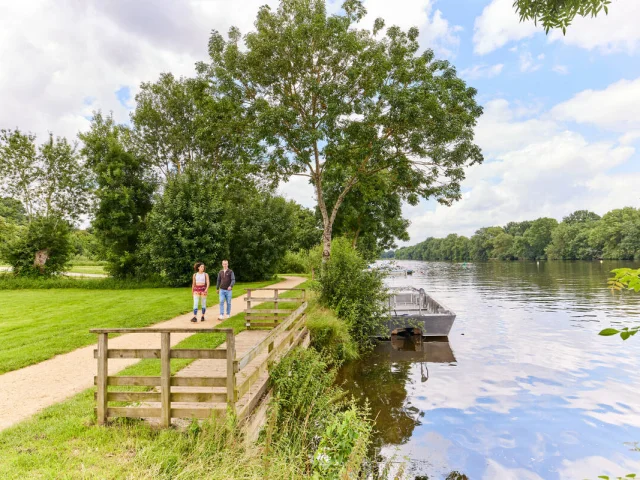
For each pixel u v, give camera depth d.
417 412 8.97
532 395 9.99
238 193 24.56
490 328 18.81
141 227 28.31
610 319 20.11
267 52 17.39
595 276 49.56
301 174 19.69
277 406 6.09
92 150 27.95
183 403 5.60
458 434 7.88
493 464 6.75
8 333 10.87
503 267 87.88
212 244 25.33
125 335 10.82
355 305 14.94
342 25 17.03
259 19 18.11
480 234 145.50
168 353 5.19
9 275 26.64
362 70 17.28
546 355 13.80
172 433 4.95
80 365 7.98
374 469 6.43
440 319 16.53
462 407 9.27
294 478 4.68
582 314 21.86
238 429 5.05
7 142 27.97
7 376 7.28
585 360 13.09
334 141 17.08
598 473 6.48
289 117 16.17
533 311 23.56
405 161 18.08
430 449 7.25
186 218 26.09
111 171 27.45
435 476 6.37
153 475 4.00
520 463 6.79
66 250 28.42
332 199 28.73
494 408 9.18
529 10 3.61
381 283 16.25
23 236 27.06
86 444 4.63
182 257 25.02
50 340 9.94
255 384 6.64
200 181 26.95
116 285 25.55
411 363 13.19
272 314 12.08
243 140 17.91
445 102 16.86
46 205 28.88
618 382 10.86
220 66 18.64
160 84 32.56
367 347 15.20
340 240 20.94
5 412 5.64
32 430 4.96
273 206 30.83
